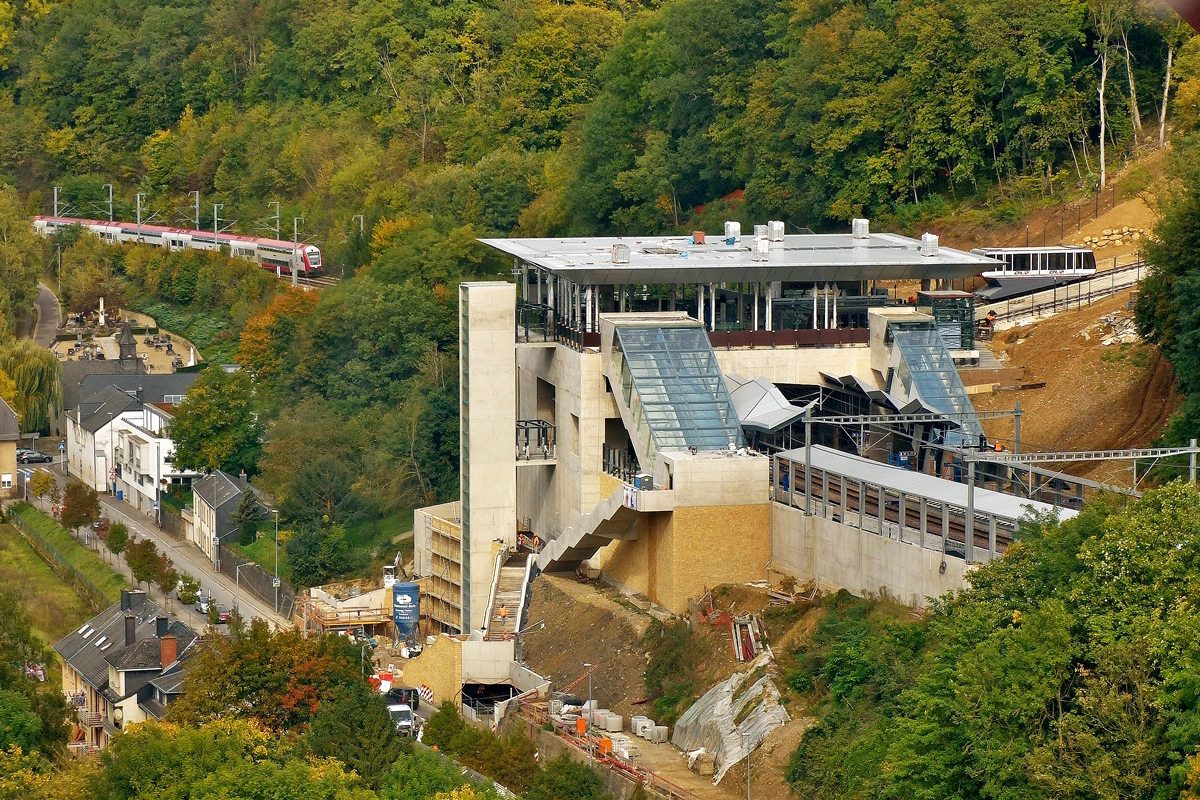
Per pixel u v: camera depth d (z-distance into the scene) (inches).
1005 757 4749.0
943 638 5556.1
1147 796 4537.4
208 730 6043.3
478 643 7741.1
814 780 5718.5
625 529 7706.7
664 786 6067.9
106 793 5861.2
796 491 7445.9
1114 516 5196.9
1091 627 4859.7
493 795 5570.9
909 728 5044.3
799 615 6855.3
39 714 7209.6
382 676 7815.0
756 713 6314.0
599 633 7465.6
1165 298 7416.3
